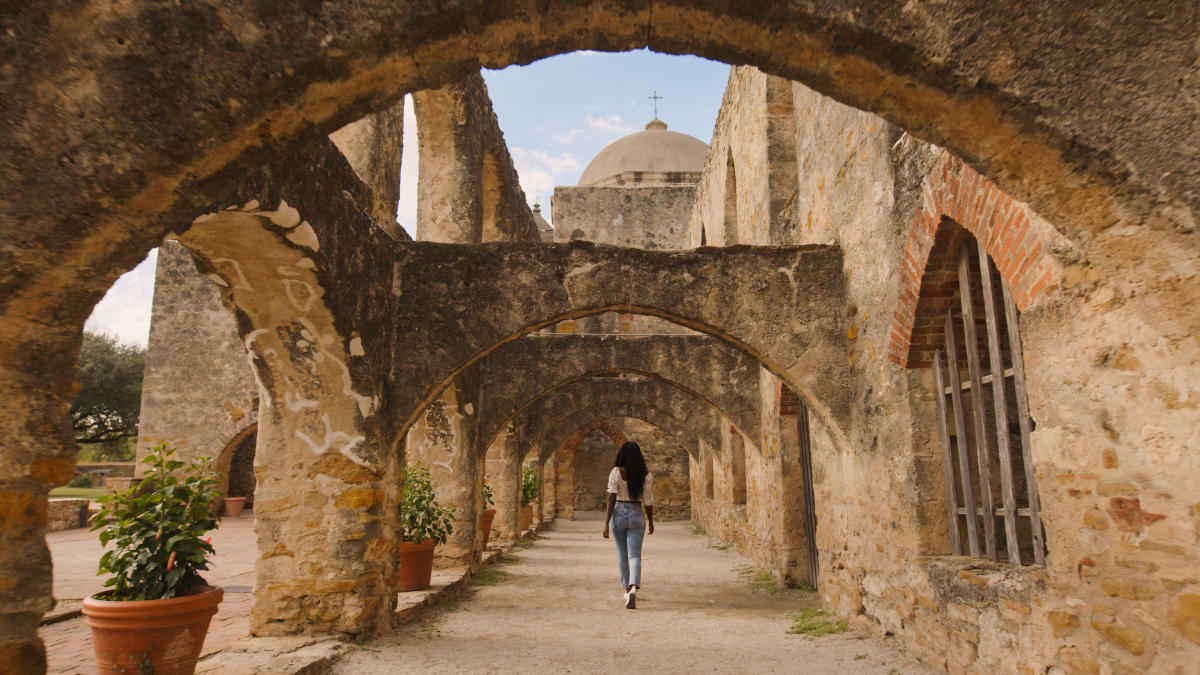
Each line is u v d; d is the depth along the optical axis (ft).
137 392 87.97
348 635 18.20
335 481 18.95
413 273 21.68
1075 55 8.11
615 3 8.38
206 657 15.67
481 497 32.86
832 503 22.72
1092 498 10.52
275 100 8.31
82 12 7.88
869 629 19.48
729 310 21.77
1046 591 11.76
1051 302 11.34
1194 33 7.98
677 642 19.36
